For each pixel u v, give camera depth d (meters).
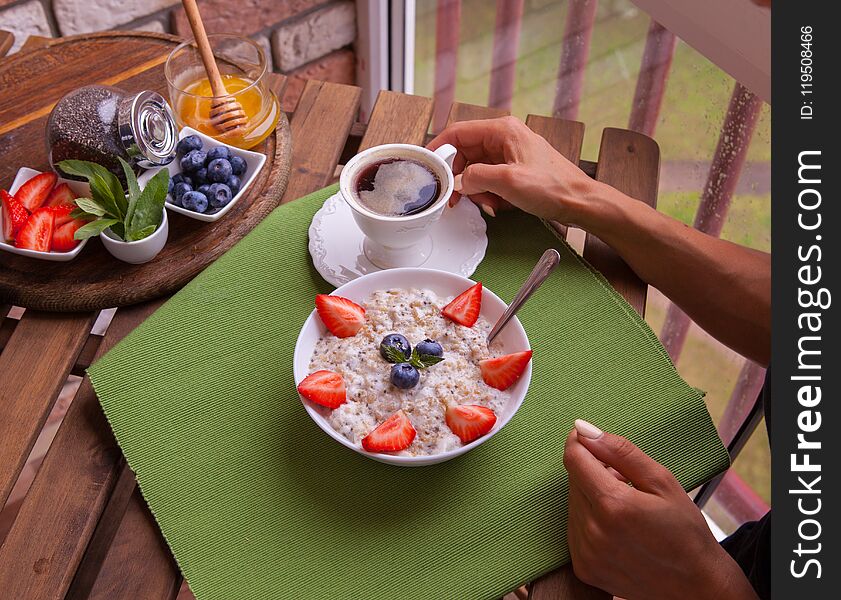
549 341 0.73
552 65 1.23
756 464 1.16
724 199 1.06
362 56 1.43
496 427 0.64
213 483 0.65
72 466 0.67
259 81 0.83
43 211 0.76
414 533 0.63
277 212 0.80
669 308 1.16
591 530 0.61
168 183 0.76
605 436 0.63
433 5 1.33
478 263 0.76
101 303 0.74
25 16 1.15
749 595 0.63
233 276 0.76
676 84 1.05
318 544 0.63
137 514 0.65
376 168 0.76
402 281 0.71
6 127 0.85
